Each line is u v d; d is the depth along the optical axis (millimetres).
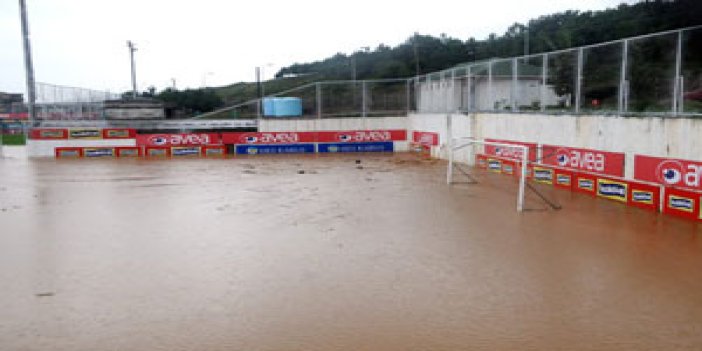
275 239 10867
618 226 11703
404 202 14930
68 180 20203
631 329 6371
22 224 12547
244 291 7828
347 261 9266
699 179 11930
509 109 21047
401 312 6969
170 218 13070
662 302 7211
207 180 19859
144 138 30500
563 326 6480
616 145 14703
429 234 11164
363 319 6762
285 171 22547
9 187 18484
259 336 6312
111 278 8500
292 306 7230
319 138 31672
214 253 9883
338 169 23125
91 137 30188
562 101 17844
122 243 10695
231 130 33938
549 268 8750
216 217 13133
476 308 7074
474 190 16984
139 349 6020
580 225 11859
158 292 7836
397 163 25344
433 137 27734
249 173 21906
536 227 11719
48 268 9070
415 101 31875
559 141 17281
